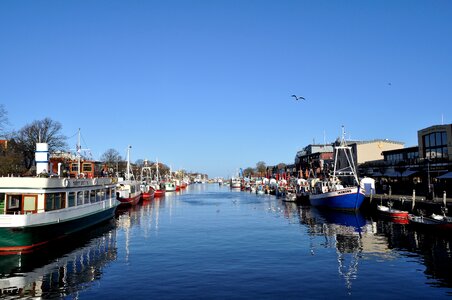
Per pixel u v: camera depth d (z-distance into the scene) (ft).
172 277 79.10
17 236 96.48
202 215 212.02
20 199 106.63
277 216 203.10
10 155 240.94
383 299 65.16
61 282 76.18
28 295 68.59
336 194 217.36
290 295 67.31
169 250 107.65
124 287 72.54
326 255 99.50
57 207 115.75
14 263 91.76
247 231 145.18
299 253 102.27
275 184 496.23
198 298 65.87
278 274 80.94
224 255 100.17
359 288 71.10
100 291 70.33
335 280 76.38
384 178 277.03
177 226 162.09
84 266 89.15
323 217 193.06
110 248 111.14
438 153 224.12
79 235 131.44
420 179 240.73
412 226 142.82
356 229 145.59
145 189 367.66
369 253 101.19
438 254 98.27
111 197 183.21
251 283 74.43
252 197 417.08
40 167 136.67
